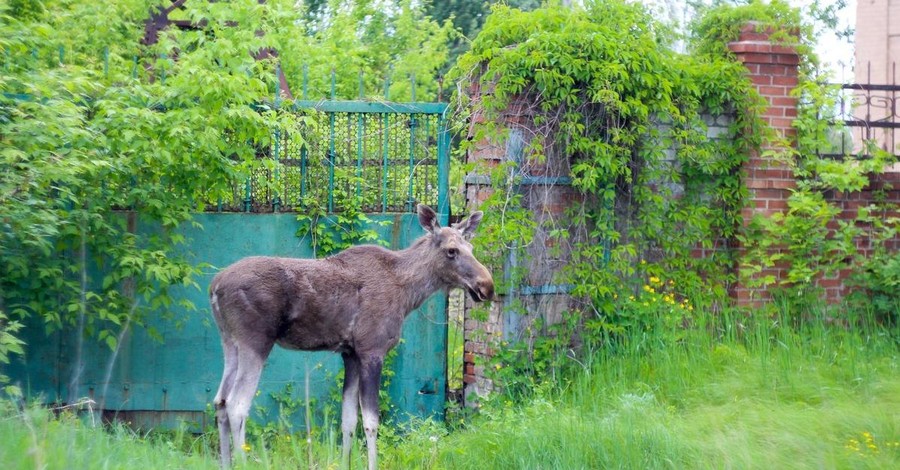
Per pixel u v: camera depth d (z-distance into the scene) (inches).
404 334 370.6
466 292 344.8
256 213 365.1
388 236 371.9
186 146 331.6
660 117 372.8
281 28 485.1
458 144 389.7
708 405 319.0
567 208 373.4
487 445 287.0
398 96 619.2
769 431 277.1
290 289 289.1
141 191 332.5
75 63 391.9
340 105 368.5
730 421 291.1
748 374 334.6
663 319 364.5
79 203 328.8
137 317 348.2
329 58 557.3
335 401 363.6
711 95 385.1
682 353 351.3
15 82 311.1
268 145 353.1
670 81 373.1
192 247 360.5
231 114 326.0
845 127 407.5
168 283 335.6
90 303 340.8
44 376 349.4
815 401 316.8
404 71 658.2
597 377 345.1
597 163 366.9
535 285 367.6
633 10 388.2
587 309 372.5
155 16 496.1
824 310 386.0
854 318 382.3
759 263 388.5
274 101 362.9
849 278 393.7
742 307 385.4
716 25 405.1
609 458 261.7
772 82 395.5
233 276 287.1
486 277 302.7
